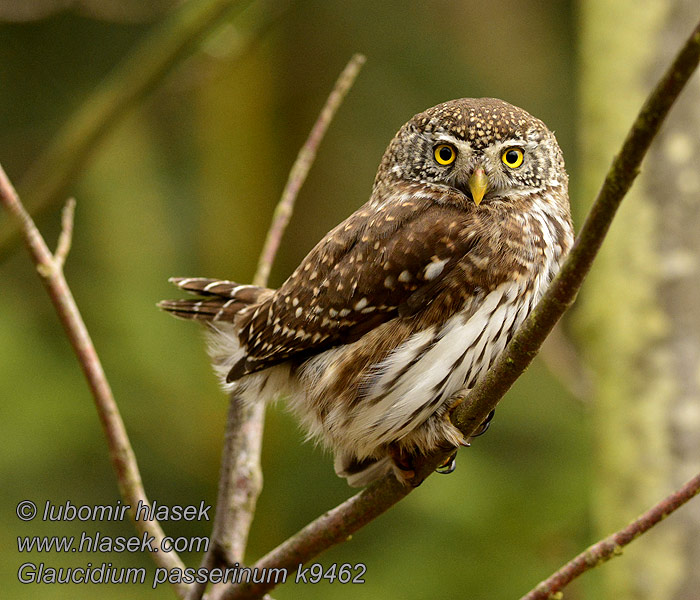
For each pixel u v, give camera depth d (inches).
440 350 282.7
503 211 296.7
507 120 303.7
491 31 637.9
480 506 451.2
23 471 493.4
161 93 498.9
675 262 323.6
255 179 624.7
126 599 465.1
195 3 377.7
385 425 284.2
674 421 320.5
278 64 643.5
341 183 636.7
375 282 289.9
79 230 574.2
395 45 635.5
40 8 462.3
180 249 586.6
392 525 468.4
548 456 471.2
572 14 631.2
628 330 327.3
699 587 312.0
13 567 468.8
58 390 507.8
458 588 434.9
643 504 321.4
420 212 296.0
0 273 561.6
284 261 630.5
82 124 372.2
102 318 537.3
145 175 596.4
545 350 380.8
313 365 304.8
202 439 529.3
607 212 200.8
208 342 350.0
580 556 241.1
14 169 594.9
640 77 335.3
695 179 323.6
